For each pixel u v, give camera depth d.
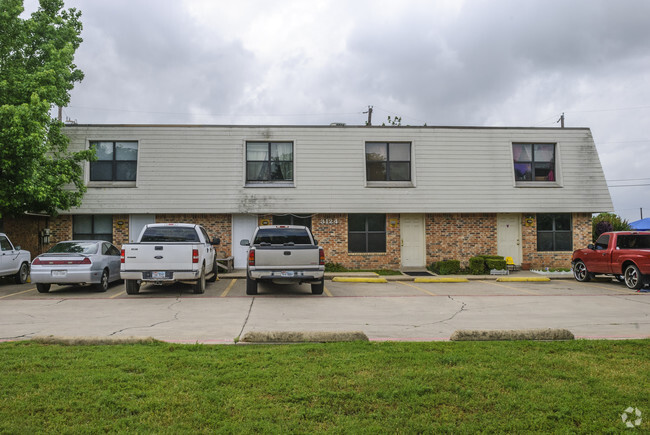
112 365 5.70
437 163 20.48
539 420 4.24
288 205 19.64
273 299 12.66
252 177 20.09
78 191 18.55
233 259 19.58
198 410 4.42
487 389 4.99
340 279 17.44
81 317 9.82
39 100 14.98
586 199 20.83
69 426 4.06
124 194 19.16
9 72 15.45
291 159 20.23
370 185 20.17
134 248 12.75
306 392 4.84
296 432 3.99
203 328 8.64
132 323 9.13
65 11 17.47
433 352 6.41
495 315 10.34
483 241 20.72
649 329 8.75
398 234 20.45
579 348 6.71
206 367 5.69
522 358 6.12
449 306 11.63
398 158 20.61
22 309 10.87
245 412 4.37
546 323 9.36
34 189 14.99
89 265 13.38
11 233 17.80
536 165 21.25
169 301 12.20
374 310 10.95
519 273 19.47
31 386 4.95
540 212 20.62
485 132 20.86
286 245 12.91
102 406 4.46
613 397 4.78
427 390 4.93
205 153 19.73
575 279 18.00
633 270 15.08
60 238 19.48
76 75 17.97
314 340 7.17
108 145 19.66
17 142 14.18
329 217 20.17
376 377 5.33
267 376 5.34
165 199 19.27
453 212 20.33
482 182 20.52
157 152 19.56
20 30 15.86
